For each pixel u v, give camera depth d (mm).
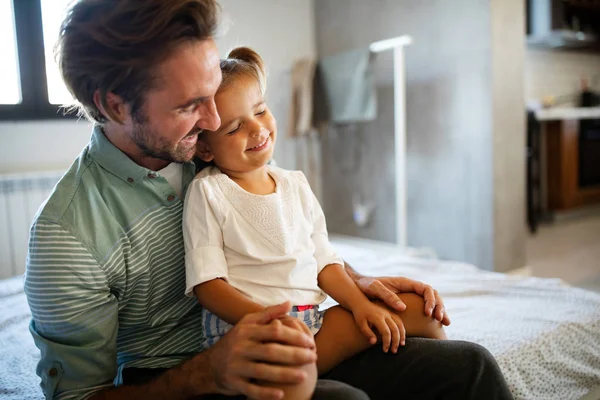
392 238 3227
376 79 3191
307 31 3602
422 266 1774
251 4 3303
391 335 849
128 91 733
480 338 1112
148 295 866
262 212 873
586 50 5074
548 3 4031
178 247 881
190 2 711
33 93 2498
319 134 3668
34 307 761
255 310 756
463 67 2662
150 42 698
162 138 777
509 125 2646
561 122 4254
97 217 795
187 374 711
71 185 804
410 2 2896
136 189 844
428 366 821
